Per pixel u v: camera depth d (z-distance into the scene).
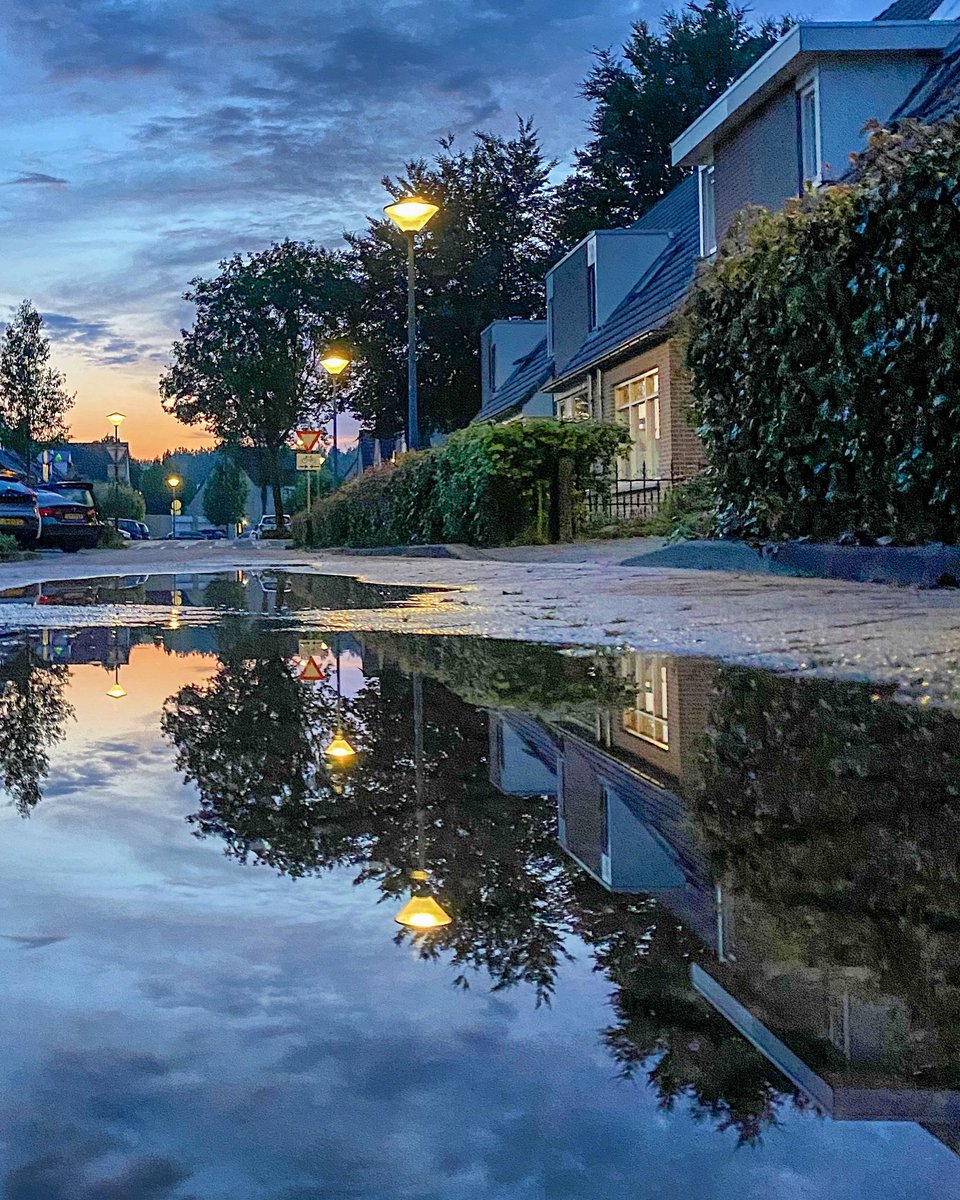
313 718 3.10
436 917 1.36
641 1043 0.98
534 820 1.91
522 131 45.84
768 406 9.86
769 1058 0.95
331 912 1.38
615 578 9.81
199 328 60.41
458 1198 0.74
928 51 15.77
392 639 5.41
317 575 13.09
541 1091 0.89
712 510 11.92
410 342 23.66
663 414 22.38
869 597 6.86
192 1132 0.82
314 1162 0.78
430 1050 0.97
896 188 7.82
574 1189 0.75
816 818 1.97
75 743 2.74
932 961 1.23
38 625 6.62
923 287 7.77
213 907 1.40
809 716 3.06
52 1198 0.74
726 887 1.52
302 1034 1.00
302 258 59.47
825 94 15.95
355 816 1.95
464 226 44.91
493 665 4.29
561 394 30.81
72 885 1.50
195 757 2.54
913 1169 0.78
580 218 44.81
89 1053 0.97
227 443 62.34
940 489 7.91
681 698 3.41
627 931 1.31
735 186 19.39
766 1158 0.79
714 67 45.00
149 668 4.41
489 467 17.53
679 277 22.48
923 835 1.85
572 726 2.95
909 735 2.79
